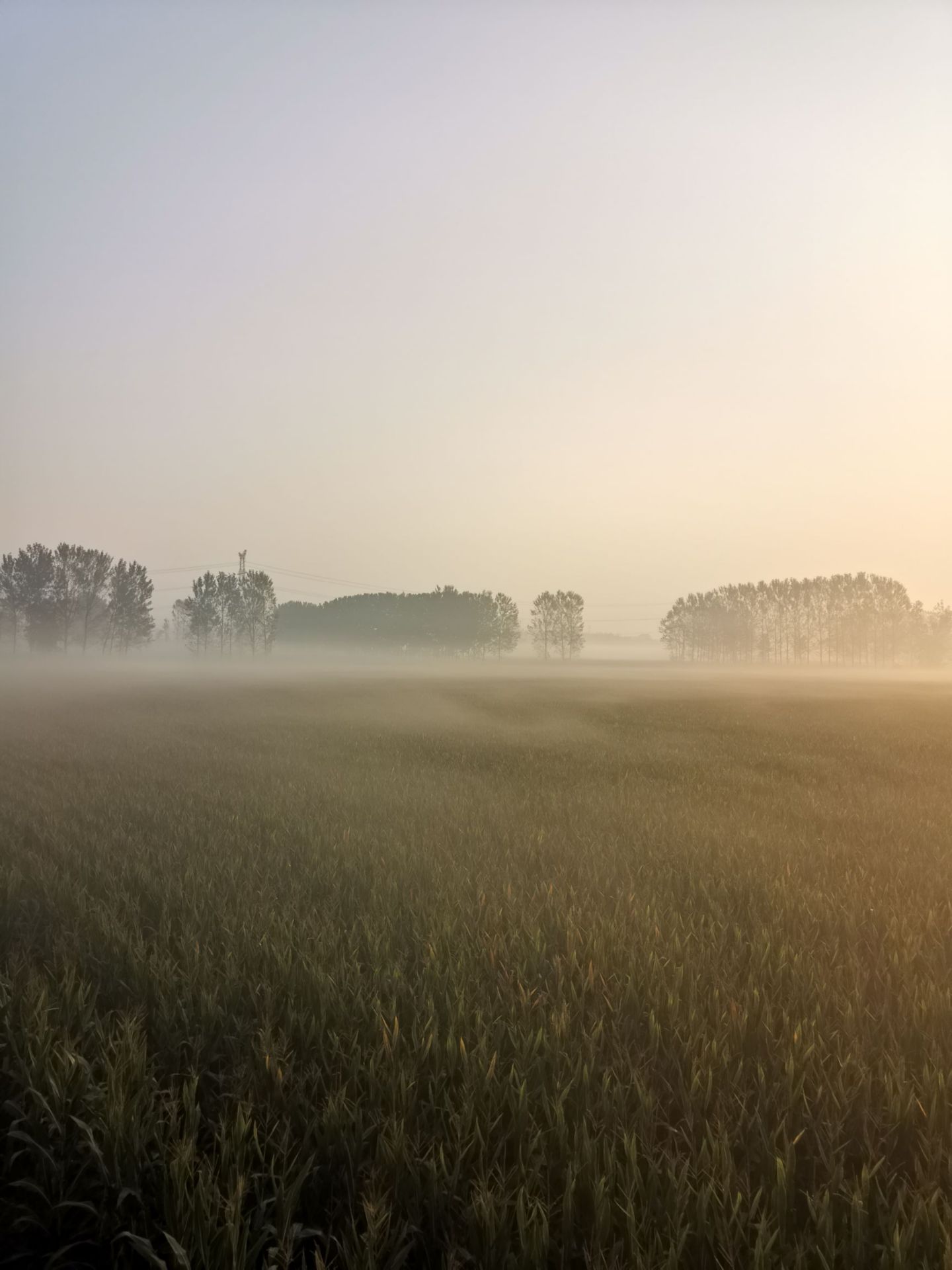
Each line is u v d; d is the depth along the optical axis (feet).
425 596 552.00
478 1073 11.51
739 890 22.41
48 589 334.24
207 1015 13.66
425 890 22.62
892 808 38.55
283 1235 8.52
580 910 20.01
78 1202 9.20
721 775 50.90
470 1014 13.64
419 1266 8.67
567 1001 14.47
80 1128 10.34
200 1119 10.72
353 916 19.81
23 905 21.02
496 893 22.16
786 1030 12.85
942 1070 11.76
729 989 14.78
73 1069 11.35
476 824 33.27
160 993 14.55
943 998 13.98
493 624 533.14
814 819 35.27
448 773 51.83
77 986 15.42
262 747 67.92
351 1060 11.99
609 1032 13.30
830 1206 8.41
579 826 33.17
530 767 54.90
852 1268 8.14
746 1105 11.03
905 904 21.11
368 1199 8.91
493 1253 8.30
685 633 554.46
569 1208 8.56
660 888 22.90
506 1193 9.04
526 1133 10.15
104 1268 8.85
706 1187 8.71
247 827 32.48
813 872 25.11
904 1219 8.59
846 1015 13.23
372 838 30.17
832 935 18.39
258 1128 10.61
